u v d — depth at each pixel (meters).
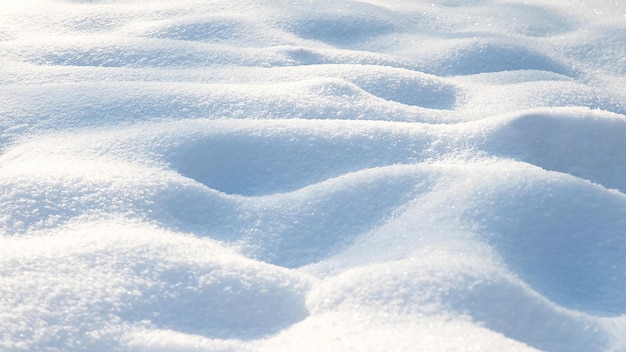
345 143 5.00
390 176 4.74
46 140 5.00
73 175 4.68
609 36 6.54
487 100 5.67
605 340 4.13
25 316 4.03
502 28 6.85
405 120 5.33
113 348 4.02
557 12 7.12
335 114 5.30
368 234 4.55
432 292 4.16
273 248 4.55
